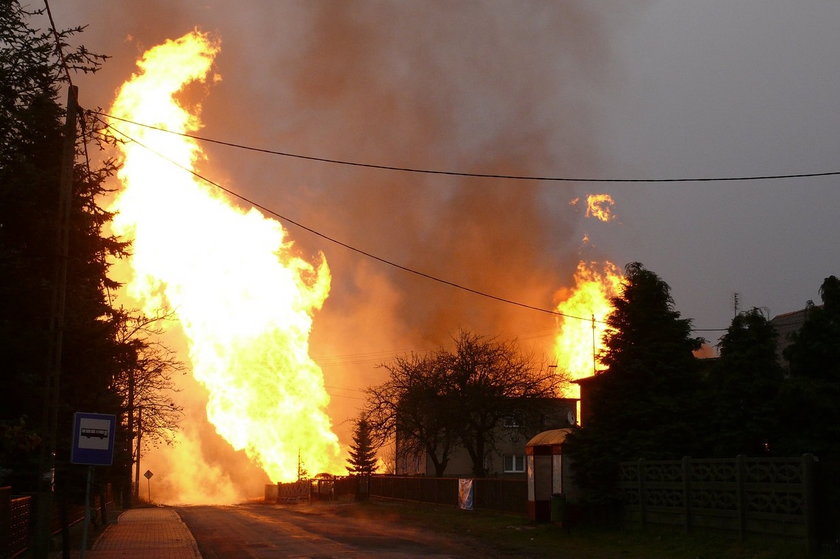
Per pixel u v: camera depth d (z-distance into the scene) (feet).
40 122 56.65
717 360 86.22
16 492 77.36
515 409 166.71
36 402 60.59
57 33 56.13
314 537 85.71
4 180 55.21
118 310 83.66
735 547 60.64
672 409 81.15
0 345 57.47
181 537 87.04
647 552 65.46
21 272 57.82
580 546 72.02
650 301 87.04
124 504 180.34
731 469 64.59
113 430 49.24
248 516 132.46
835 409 68.59
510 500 111.14
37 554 54.60
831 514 54.19
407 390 171.94
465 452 219.82
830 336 70.85
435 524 103.65
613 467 81.76
